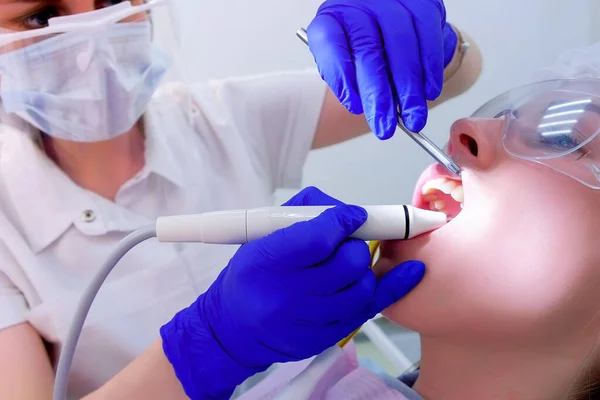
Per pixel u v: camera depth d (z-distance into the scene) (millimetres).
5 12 828
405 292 598
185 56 1176
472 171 590
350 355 791
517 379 603
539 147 568
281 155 1170
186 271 968
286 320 590
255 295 587
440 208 667
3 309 833
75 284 908
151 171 963
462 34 1018
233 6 1155
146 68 934
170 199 985
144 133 1005
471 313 566
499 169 571
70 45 833
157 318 939
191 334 642
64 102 868
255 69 1213
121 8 864
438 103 1057
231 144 1058
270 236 582
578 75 649
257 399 808
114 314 912
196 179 1014
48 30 819
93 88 865
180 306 954
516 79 1094
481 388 623
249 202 1057
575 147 555
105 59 852
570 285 538
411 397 687
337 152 1267
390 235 598
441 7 803
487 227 556
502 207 554
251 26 1178
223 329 619
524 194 549
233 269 600
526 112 598
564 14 1040
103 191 967
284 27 1183
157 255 952
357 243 602
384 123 670
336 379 746
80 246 918
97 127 902
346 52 730
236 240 607
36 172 915
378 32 733
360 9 749
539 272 538
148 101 969
